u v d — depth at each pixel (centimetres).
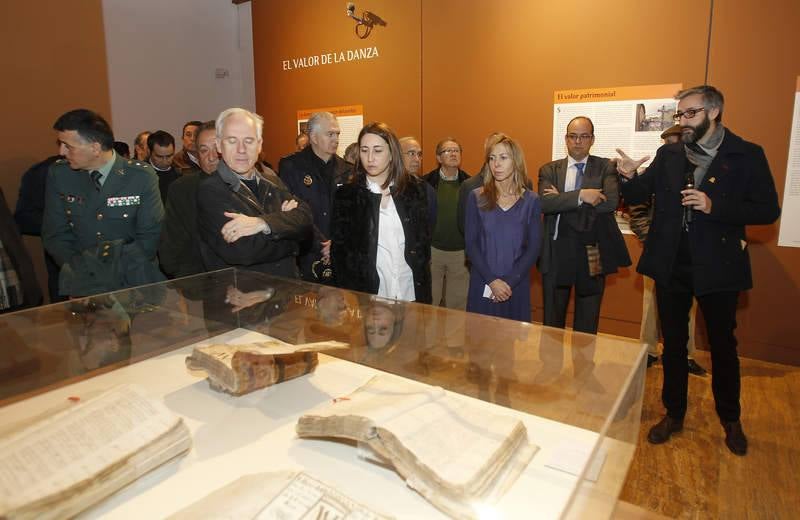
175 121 606
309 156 283
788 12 301
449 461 78
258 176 195
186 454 89
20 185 289
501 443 83
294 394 110
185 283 150
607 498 80
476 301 249
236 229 164
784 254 323
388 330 131
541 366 106
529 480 80
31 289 229
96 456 80
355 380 117
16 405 104
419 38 430
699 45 327
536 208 247
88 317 131
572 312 403
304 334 141
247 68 655
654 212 234
